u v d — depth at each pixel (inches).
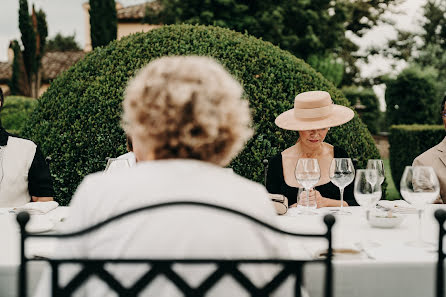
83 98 177.2
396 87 654.5
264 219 41.4
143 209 38.1
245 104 45.8
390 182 449.4
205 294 38.5
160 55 183.0
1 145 123.5
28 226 76.4
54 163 176.2
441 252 46.2
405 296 60.1
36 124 184.4
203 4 636.7
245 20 639.8
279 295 40.6
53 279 38.9
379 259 61.1
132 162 103.5
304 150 139.9
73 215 41.1
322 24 709.9
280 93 178.5
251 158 172.4
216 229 39.0
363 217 93.0
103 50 189.6
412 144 363.6
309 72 188.1
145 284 38.1
